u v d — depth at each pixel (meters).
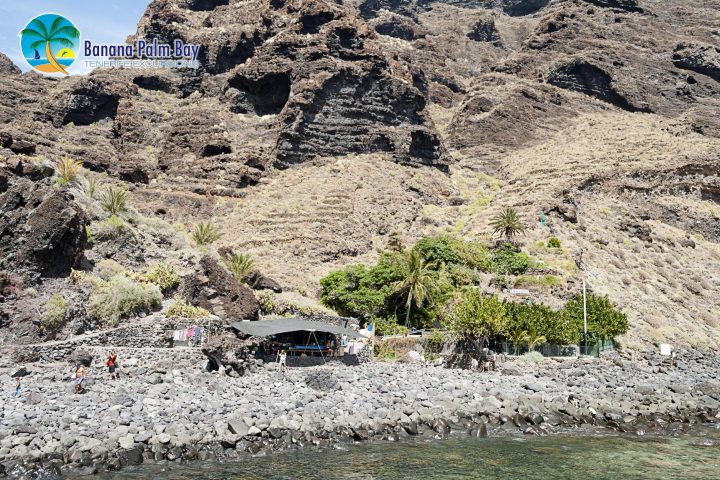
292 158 132.00
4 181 52.25
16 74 174.12
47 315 44.72
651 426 42.03
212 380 41.69
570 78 194.38
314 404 38.44
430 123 150.12
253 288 67.94
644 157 142.62
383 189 123.94
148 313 51.16
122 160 136.75
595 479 31.41
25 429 29.05
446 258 85.69
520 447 36.16
